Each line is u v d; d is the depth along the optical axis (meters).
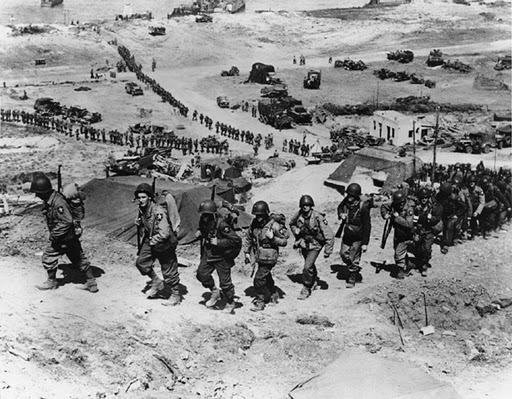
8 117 77.56
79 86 97.38
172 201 14.27
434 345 15.13
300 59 117.50
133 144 67.19
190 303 14.82
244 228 21.73
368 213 17.03
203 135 73.56
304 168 37.28
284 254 20.44
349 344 13.92
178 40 131.38
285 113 79.38
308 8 178.62
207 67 117.88
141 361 11.76
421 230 17.77
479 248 20.53
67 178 50.84
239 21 147.50
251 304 15.56
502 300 17.08
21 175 50.66
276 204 29.81
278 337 13.77
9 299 13.14
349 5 180.38
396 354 13.98
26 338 11.48
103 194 20.69
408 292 16.89
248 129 77.25
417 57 117.00
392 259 19.48
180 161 57.88
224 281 14.40
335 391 10.05
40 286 14.06
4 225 19.52
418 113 81.75
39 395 9.67
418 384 10.17
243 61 122.69
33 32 128.25
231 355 12.80
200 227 14.30
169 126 77.00
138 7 170.88
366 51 127.56
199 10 158.50
